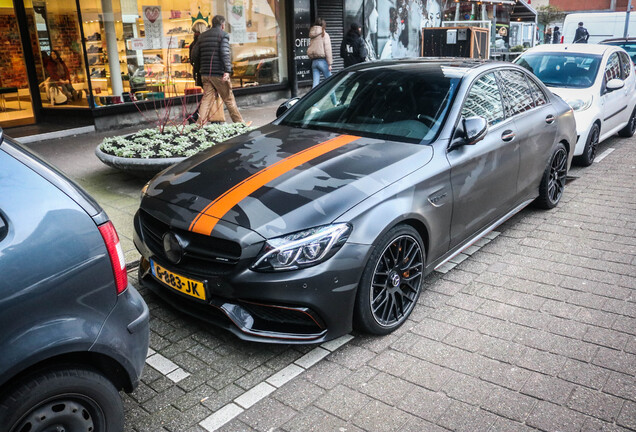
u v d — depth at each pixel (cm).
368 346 332
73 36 920
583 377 300
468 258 459
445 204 369
